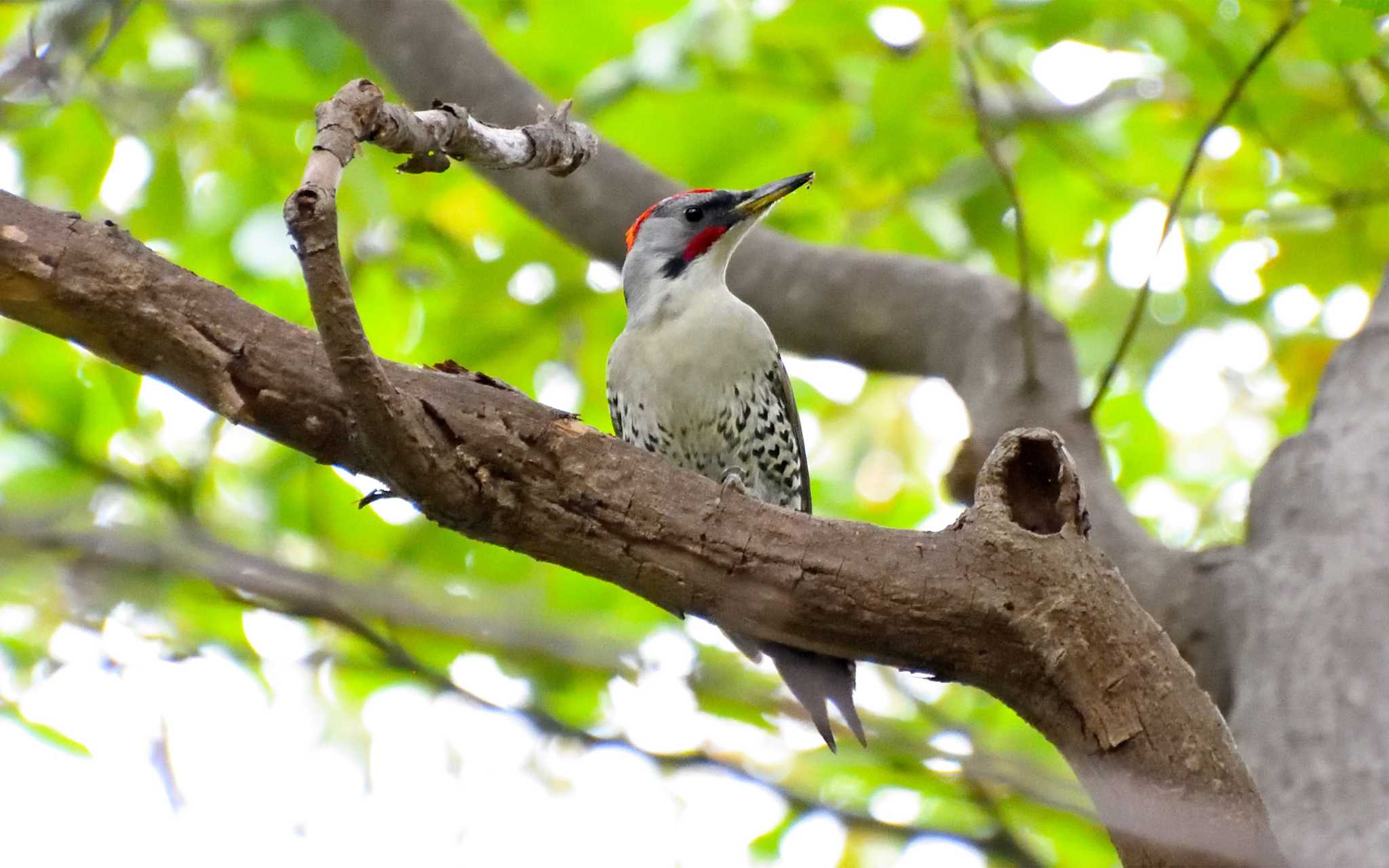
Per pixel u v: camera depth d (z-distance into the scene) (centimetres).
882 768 968
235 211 1384
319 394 621
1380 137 1229
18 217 602
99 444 1189
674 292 1129
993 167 1351
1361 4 795
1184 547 1271
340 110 557
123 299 606
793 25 1304
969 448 1013
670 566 650
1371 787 743
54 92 1123
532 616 657
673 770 788
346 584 611
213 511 1203
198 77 1297
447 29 1190
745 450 1122
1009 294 1080
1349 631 812
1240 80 946
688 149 1392
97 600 769
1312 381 1471
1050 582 631
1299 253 1363
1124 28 1236
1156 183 1396
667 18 1348
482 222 1498
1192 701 624
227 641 957
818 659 737
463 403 633
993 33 1235
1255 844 605
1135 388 1513
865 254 1157
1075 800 687
